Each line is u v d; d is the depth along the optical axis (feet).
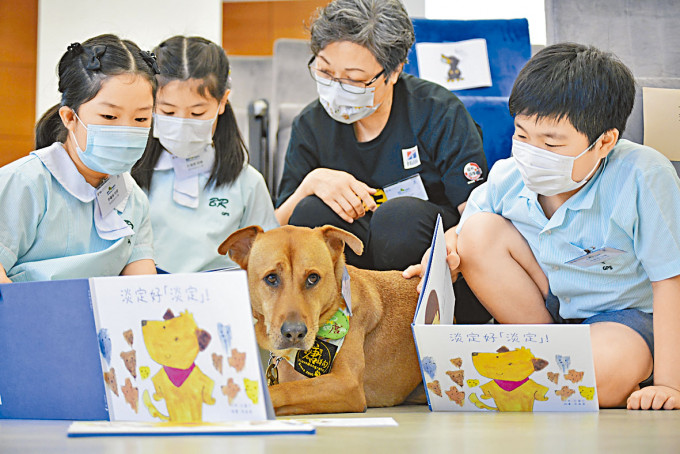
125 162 6.36
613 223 6.39
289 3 18.04
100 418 4.61
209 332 4.13
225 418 4.17
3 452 3.41
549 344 5.17
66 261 6.27
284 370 5.77
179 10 13.01
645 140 8.72
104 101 6.09
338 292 5.79
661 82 8.95
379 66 8.00
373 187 8.73
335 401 5.46
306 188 8.48
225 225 8.23
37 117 12.87
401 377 6.42
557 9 9.80
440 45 10.51
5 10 15.65
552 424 4.61
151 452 3.36
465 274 7.02
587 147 6.19
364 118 8.71
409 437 3.95
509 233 6.98
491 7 13.99
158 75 7.68
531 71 6.31
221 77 7.96
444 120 8.56
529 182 6.47
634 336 6.16
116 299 4.40
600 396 5.92
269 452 3.35
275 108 10.14
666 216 6.15
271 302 5.42
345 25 7.79
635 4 9.86
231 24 18.06
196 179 8.24
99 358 4.55
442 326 5.30
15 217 6.07
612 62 6.29
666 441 3.85
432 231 7.76
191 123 7.80
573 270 6.65
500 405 5.46
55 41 12.83
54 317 4.67
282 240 5.57
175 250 8.01
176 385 4.26
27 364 4.86
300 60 10.23
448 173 8.46
